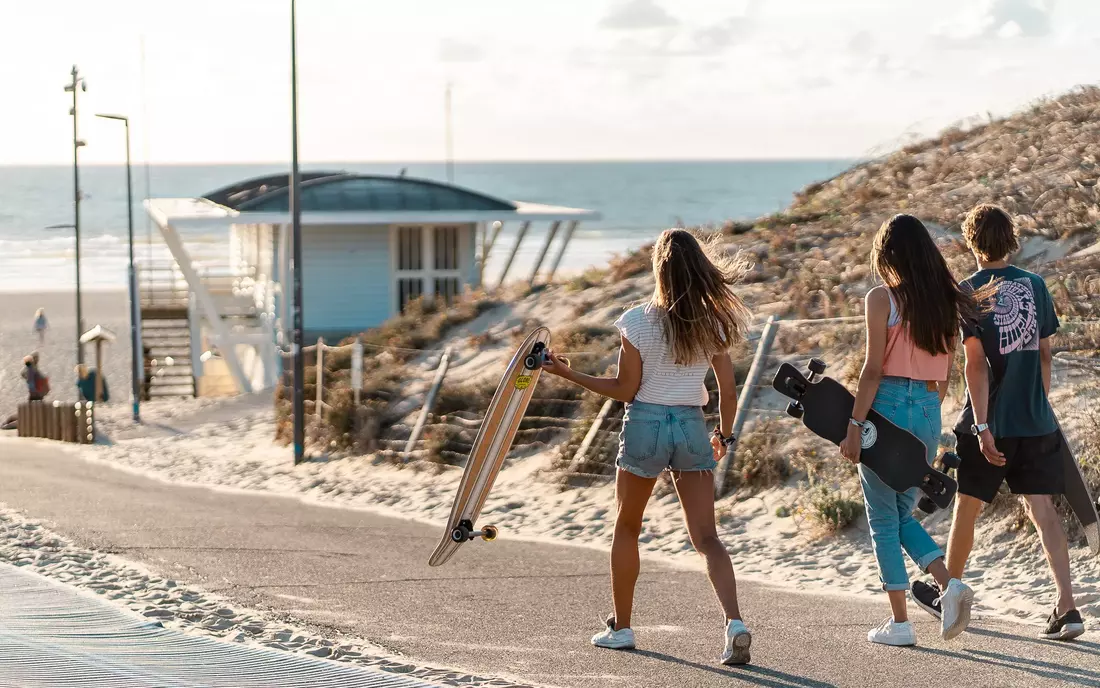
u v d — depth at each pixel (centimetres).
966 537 1159
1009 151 3316
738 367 2509
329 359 4003
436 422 3133
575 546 1945
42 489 2806
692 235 1055
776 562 1736
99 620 1149
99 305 12181
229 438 4278
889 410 1065
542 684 977
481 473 1044
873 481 1086
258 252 6669
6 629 1089
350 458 3195
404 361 3900
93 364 8156
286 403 3934
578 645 1141
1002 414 1116
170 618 1262
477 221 5688
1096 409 1711
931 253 1060
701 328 1030
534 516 2273
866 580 1566
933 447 1078
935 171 3562
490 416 1043
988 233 1136
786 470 2080
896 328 1057
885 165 3988
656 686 963
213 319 5862
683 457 1043
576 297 3934
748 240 3659
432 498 2542
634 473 1059
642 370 1047
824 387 1090
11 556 1720
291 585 1527
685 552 1855
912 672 990
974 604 1349
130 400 6359
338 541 1952
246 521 2209
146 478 3266
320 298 5769
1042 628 1163
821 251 3250
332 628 1247
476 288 4975
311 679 926
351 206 5675
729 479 2150
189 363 6562
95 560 1702
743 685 962
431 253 5872
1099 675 961
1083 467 1602
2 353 8856
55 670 920
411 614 1328
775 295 3039
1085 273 2198
